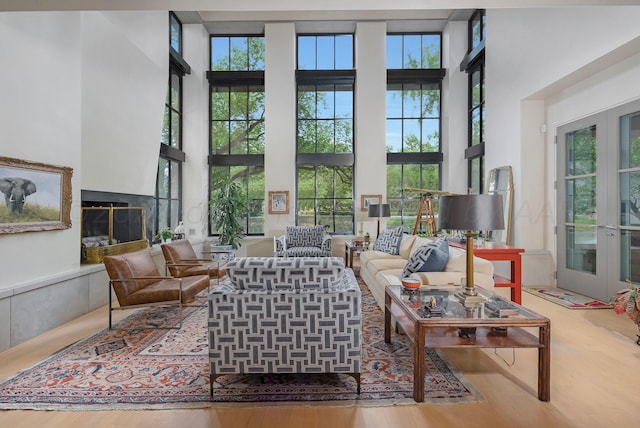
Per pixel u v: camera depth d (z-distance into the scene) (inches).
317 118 302.0
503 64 217.5
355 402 79.4
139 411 76.7
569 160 180.2
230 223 273.3
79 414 75.6
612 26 135.5
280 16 281.3
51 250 132.0
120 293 130.2
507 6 97.7
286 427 71.1
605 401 79.5
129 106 190.7
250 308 83.5
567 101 178.7
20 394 83.3
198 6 97.4
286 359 84.0
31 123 122.0
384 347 111.2
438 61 304.2
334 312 83.7
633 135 143.7
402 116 304.2
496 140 226.2
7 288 111.7
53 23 131.3
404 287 108.1
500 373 93.1
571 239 179.6
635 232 143.4
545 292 177.6
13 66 115.0
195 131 288.5
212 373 83.7
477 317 81.7
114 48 176.2
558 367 96.0
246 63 305.1
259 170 303.0
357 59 289.4
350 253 245.0
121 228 189.6
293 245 273.1
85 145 156.6
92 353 107.4
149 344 114.9
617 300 114.3
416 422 72.4
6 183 112.3
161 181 255.4
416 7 99.5
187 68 281.7
